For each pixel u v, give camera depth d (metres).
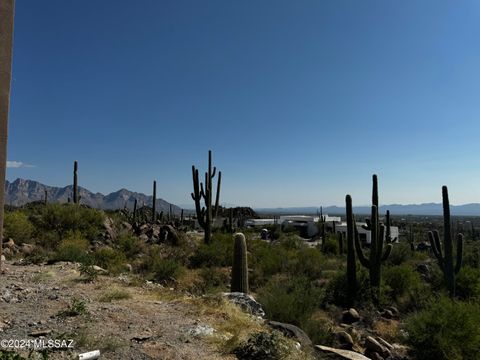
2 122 3.82
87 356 4.38
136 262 17.27
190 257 20.52
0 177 3.83
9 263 11.63
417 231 74.56
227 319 6.86
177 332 5.78
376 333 11.46
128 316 6.39
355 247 15.76
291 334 6.90
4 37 3.84
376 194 15.56
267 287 12.91
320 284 16.56
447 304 9.91
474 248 30.05
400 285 16.03
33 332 5.03
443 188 15.62
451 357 8.75
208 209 23.98
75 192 27.34
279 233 51.75
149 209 53.88
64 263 12.09
